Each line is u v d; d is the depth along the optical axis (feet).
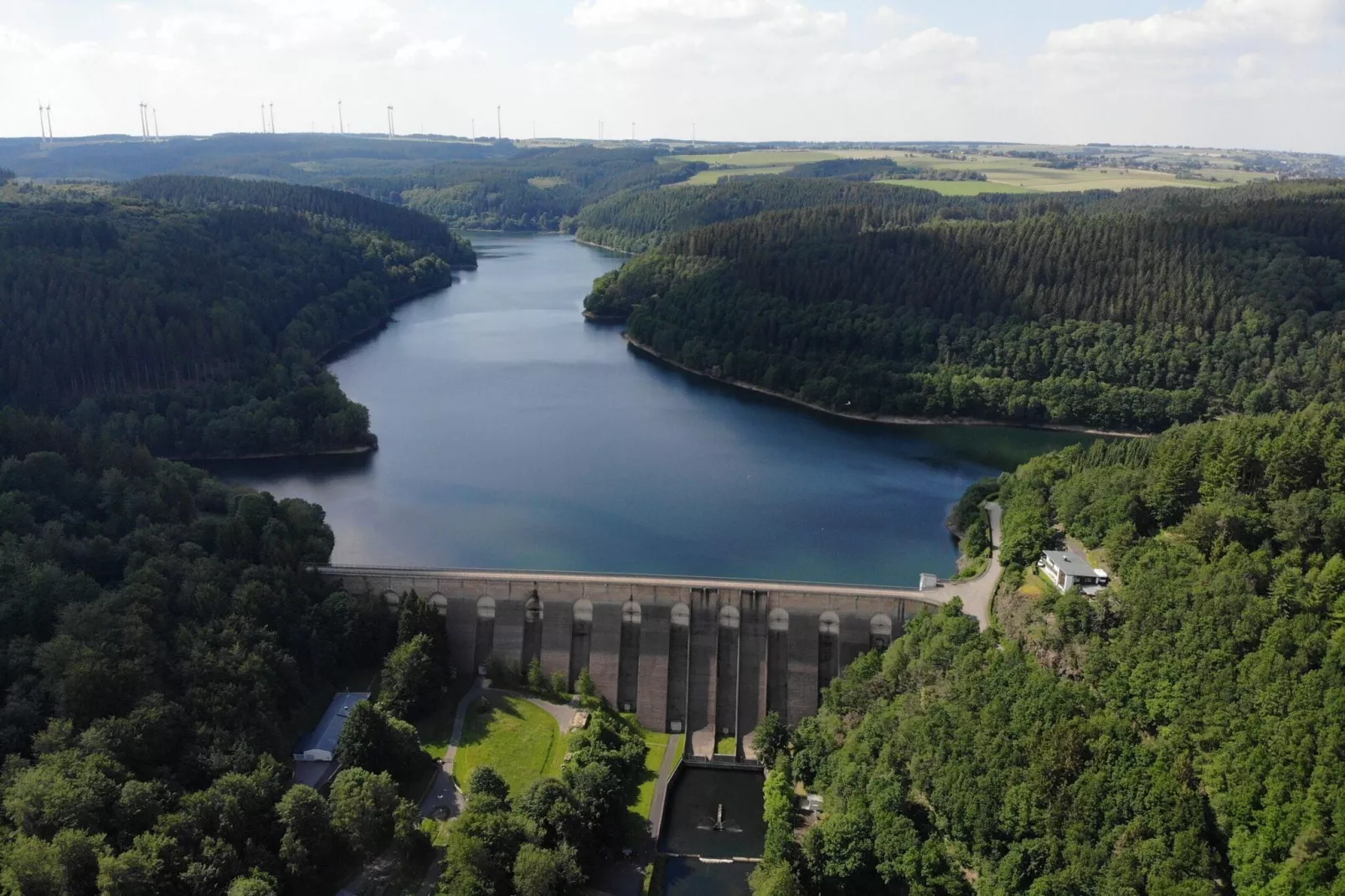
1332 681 398.62
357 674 589.73
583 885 445.78
